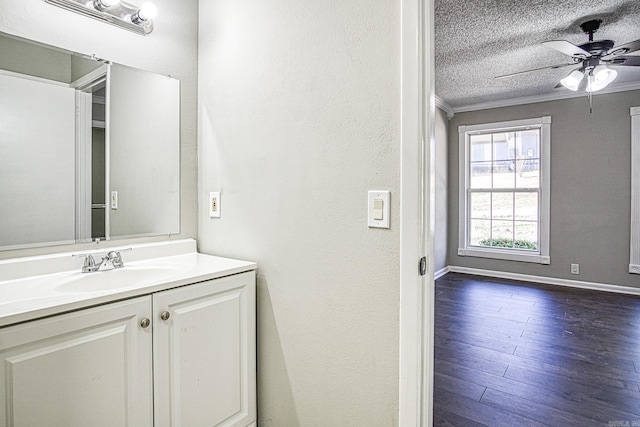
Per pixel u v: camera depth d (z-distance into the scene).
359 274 1.26
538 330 3.03
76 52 1.42
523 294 4.08
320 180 1.35
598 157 4.20
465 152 5.07
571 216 4.38
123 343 1.09
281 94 1.46
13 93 1.28
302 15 1.39
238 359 1.44
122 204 1.57
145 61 1.63
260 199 1.54
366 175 1.23
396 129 1.17
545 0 2.37
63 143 1.40
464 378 2.23
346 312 1.30
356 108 1.25
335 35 1.30
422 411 1.15
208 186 1.76
